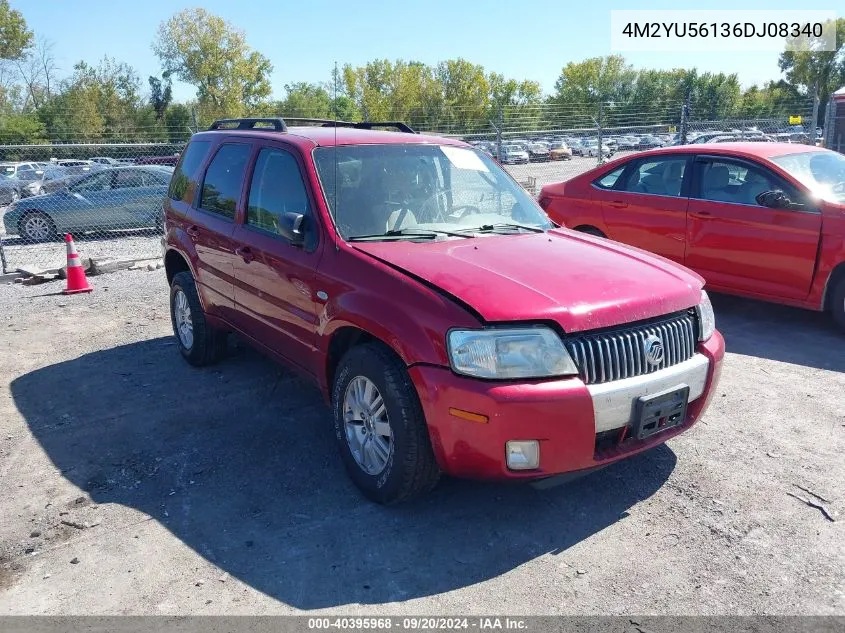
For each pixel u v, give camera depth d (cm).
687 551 327
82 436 465
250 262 461
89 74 6444
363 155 446
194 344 575
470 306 319
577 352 322
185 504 377
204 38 7156
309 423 477
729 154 702
